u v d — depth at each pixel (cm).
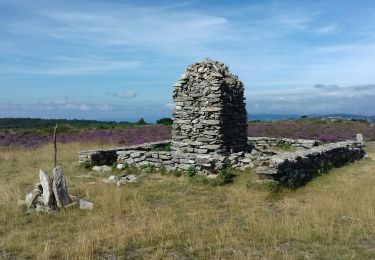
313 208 1238
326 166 1958
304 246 944
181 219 1181
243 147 2094
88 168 1973
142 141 3034
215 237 1002
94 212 1245
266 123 4862
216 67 2002
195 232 1047
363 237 998
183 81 2002
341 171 1962
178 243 972
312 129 3856
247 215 1209
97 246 934
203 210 1270
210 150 1902
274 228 1057
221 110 1908
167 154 1847
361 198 1375
